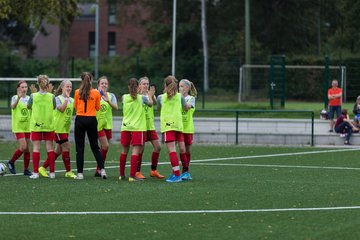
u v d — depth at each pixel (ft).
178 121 135.03
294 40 483.92
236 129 220.64
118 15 495.41
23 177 141.69
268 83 314.96
